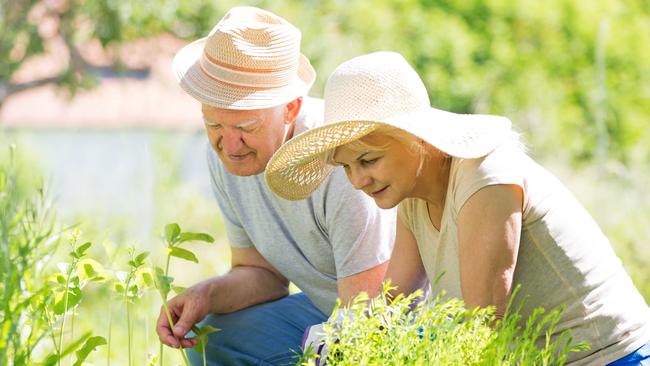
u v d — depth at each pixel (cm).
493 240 279
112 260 347
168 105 1956
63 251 412
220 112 340
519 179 283
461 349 252
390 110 289
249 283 396
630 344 296
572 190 898
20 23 1171
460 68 1164
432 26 1160
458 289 307
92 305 626
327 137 288
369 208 353
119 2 1134
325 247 373
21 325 284
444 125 287
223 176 385
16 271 254
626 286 304
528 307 298
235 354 390
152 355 371
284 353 387
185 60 365
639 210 791
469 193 282
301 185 334
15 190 296
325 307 389
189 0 1123
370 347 256
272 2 1097
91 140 1973
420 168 291
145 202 1037
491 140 283
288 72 347
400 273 329
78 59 1256
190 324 365
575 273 293
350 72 293
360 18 1128
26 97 2127
